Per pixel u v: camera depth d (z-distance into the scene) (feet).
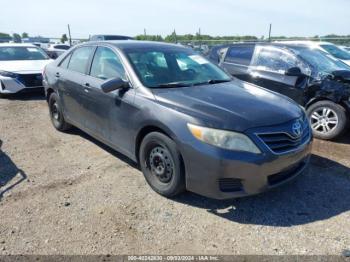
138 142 12.03
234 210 10.58
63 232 9.43
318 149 16.11
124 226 9.72
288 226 9.75
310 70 18.16
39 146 16.34
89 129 15.16
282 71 19.29
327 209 10.66
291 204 10.94
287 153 10.01
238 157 9.37
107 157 14.89
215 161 9.44
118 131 12.88
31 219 10.06
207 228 9.66
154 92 11.53
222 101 10.98
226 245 8.91
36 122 20.79
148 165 11.75
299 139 10.61
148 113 11.03
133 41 15.10
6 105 25.52
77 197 11.37
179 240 9.11
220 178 9.59
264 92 12.87
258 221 10.01
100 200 11.18
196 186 10.07
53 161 14.48
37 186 12.15
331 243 8.96
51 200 11.16
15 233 9.37
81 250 8.69
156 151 11.20
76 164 14.15
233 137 9.45
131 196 11.43
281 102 11.75
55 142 16.94
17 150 15.79
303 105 18.28
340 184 12.35
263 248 8.79
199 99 11.03
